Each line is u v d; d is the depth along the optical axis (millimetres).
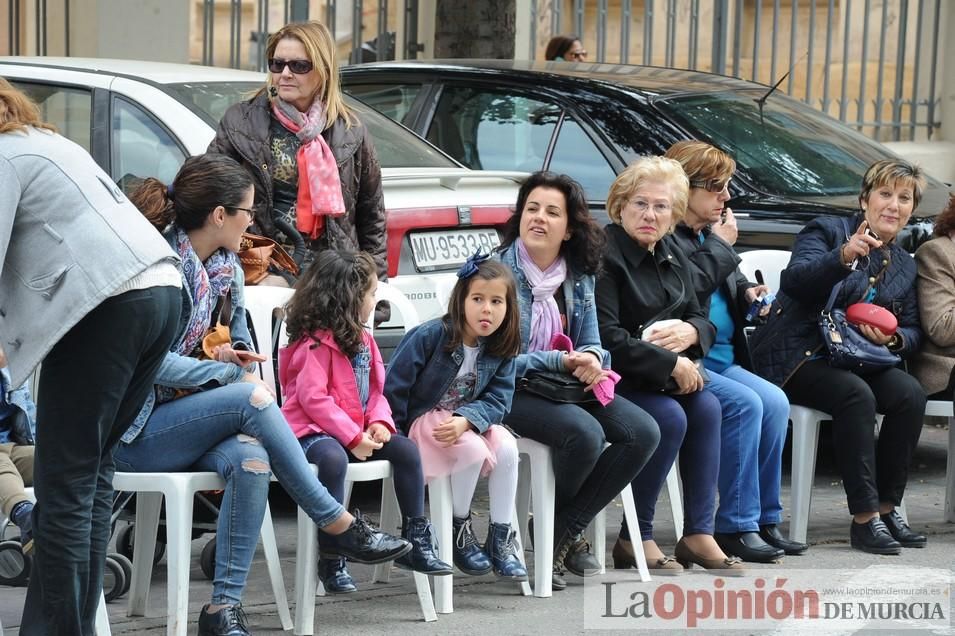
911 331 9344
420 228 9172
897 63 19875
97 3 16344
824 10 21109
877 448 9148
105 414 5734
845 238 9203
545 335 7828
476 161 11602
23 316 5629
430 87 12031
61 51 17109
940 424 12938
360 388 7180
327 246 8414
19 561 6969
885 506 9109
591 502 7828
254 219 8320
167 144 9141
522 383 7668
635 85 11602
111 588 7234
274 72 8328
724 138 11250
